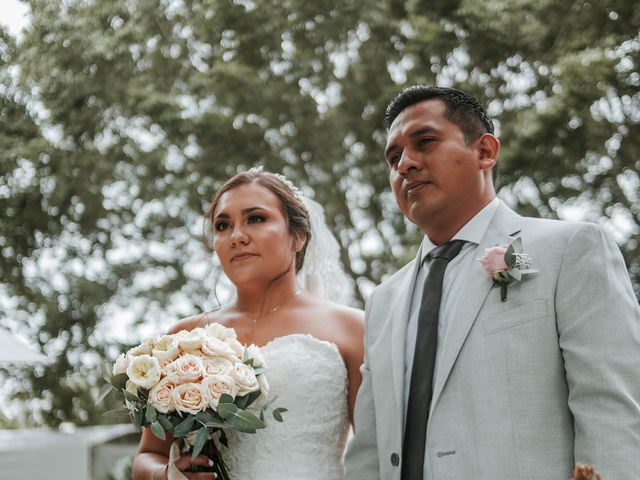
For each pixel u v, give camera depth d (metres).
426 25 9.79
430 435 2.50
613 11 9.44
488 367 2.46
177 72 10.51
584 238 2.49
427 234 2.88
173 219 11.67
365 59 10.68
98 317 11.78
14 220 11.15
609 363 2.31
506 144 9.46
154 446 3.29
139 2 10.38
